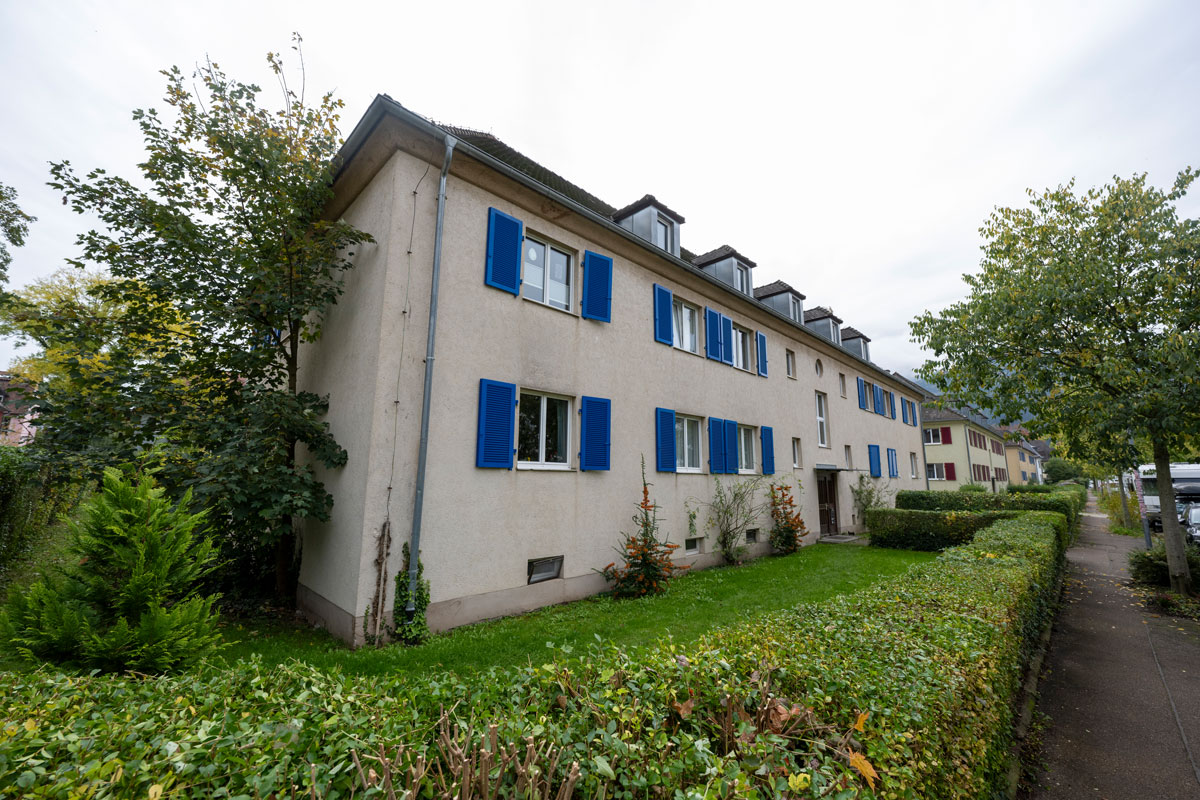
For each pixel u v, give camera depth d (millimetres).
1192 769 3902
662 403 10711
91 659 3645
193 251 7223
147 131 7125
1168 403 7754
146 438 6996
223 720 1832
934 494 21188
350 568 6383
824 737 2041
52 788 1356
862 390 20719
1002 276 9945
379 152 7484
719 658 2490
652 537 9094
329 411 7945
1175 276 8023
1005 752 3568
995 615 3916
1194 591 9195
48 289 17812
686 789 1662
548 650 5867
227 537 8109
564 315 8906
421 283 7109
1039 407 9586
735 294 12906
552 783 1654
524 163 11008
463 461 7191
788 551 13250
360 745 1705
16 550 9273
